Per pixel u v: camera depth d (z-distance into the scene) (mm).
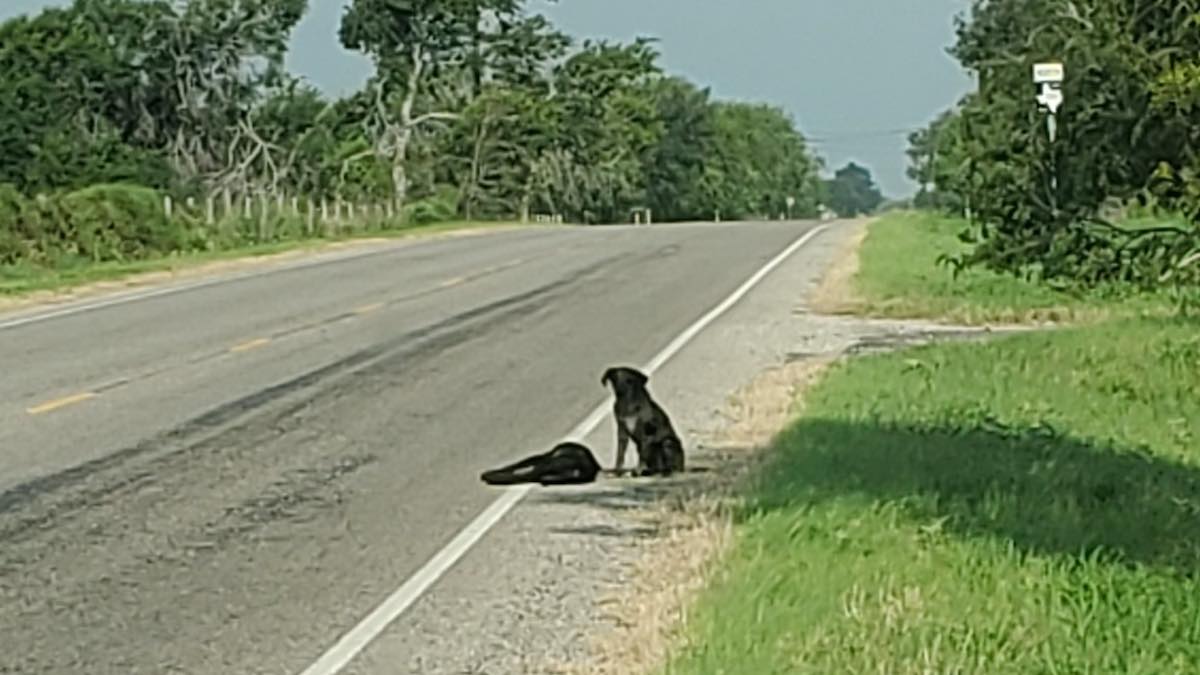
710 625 12727
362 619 13641
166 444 21453
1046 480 17922
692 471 19656
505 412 24156
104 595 14359
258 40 121688
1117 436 21234
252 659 12609
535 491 18719
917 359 28250
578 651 12625
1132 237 37062
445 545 16141
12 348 31984
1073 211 37438
